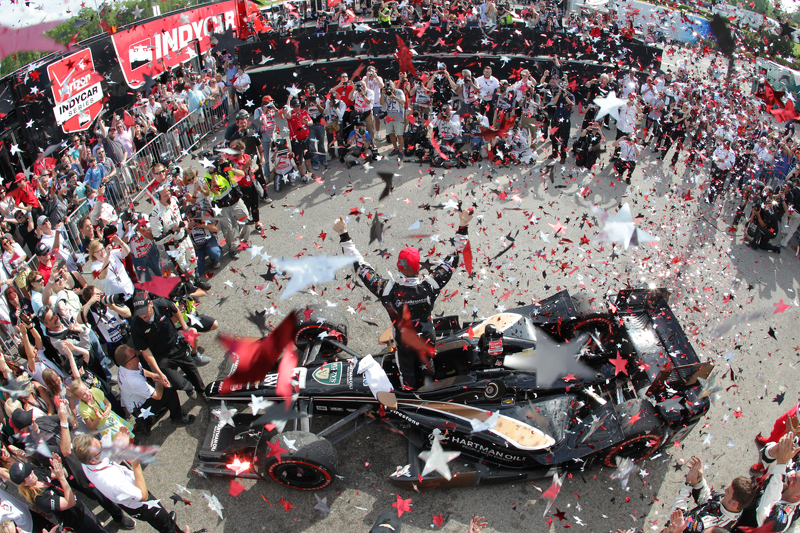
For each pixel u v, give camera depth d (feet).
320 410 17.49
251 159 26.58
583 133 34.50
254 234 27.94
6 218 23.75
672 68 49.80
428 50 45.24
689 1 56.24
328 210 30.12
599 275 24.88
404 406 16.74
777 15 49.83
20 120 27.99
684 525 12.36
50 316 16.79
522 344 17.48
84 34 33.04
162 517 13.92
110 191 29.17
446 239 27.27
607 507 15.70
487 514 15.53
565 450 15.51
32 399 15.47
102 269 19.39
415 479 15.97
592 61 46.14
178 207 23.68
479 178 33.40
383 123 41.52
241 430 17.54
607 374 17.38
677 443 17.57
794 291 24.71
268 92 42.73
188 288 22.77
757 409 18.90
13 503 13.39
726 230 28.96
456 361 17.43
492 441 15.74
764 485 13.32
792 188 26.43
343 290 24.13
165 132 34.27
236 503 15.87
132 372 16.25
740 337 21.84
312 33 44.19
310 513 15.58
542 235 21.50
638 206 30.76
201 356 20.49
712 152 35.32
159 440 17.72
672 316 18.35
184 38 42.04
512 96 35.99
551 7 53.83
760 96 37.40
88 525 13.69
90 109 32.83
